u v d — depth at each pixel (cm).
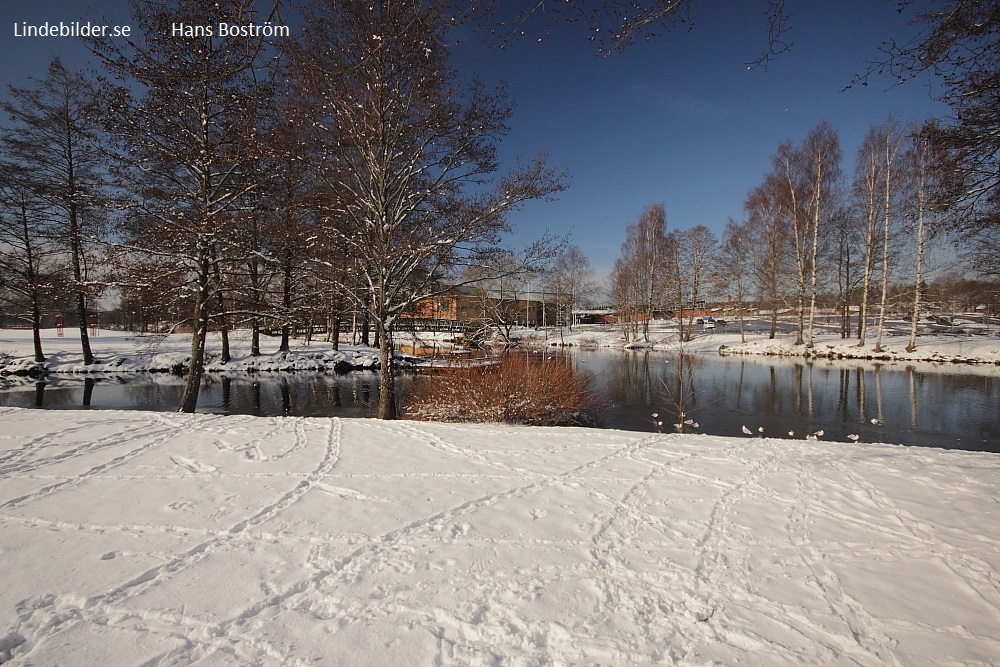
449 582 321
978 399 1507
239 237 1129
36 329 2386
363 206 1123
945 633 275
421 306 1441
